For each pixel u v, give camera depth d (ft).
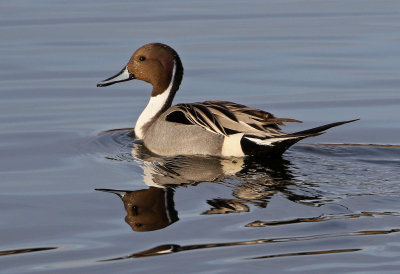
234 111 45.78
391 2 87.51
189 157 45.78
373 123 52.70
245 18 80.38
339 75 62.95
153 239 33.19
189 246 32.27
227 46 70.59
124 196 38.68
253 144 44.39
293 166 43.21
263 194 38.45
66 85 61.05
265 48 70.08
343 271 29.81
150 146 48.19
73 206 37.50
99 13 81.61
